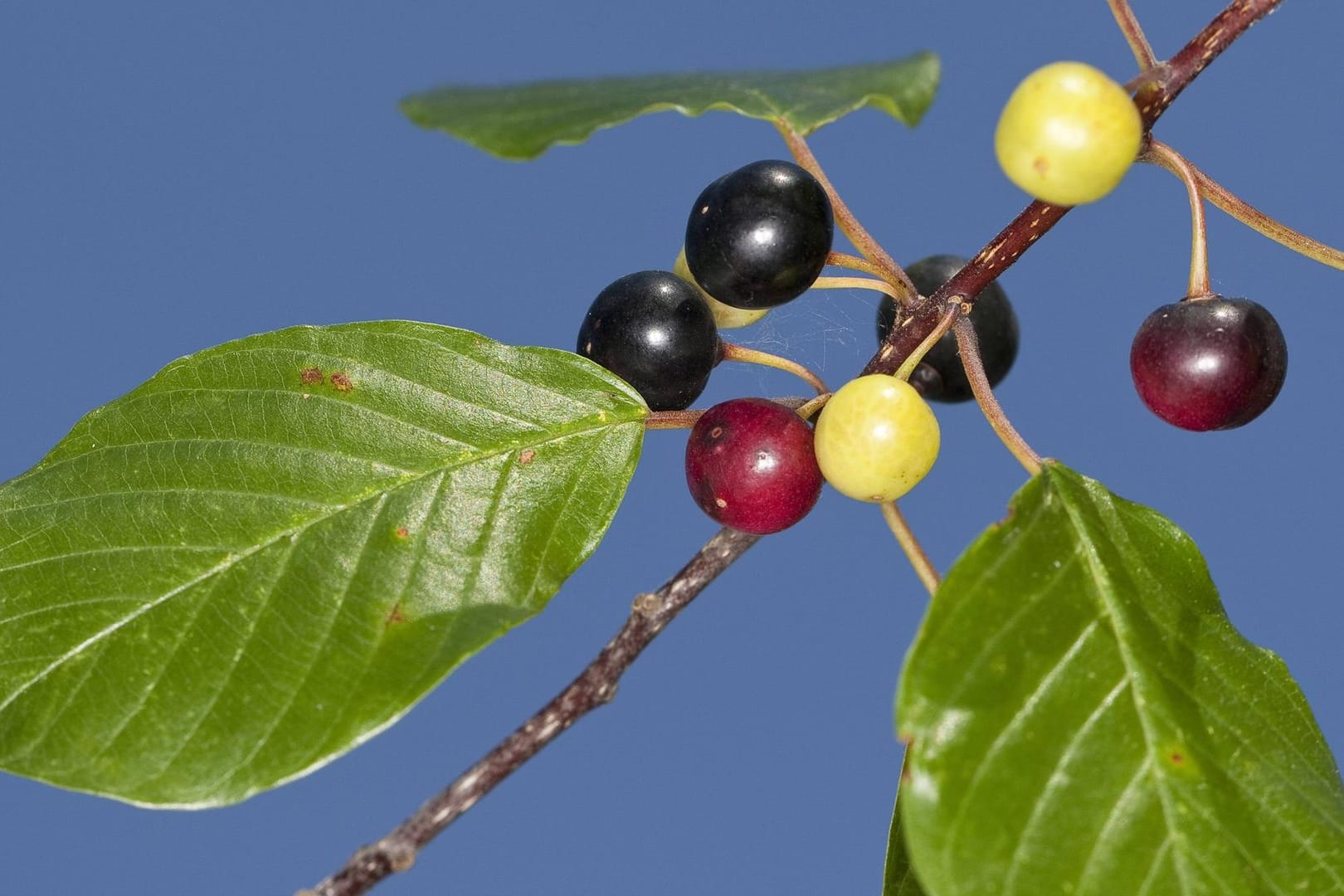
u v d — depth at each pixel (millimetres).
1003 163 243
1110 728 242
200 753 250
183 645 253
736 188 254
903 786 239
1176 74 248
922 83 247
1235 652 247
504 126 244
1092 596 246
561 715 250
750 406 254
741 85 250
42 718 251
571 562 257
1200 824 240
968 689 241
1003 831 239
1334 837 242
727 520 254
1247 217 253
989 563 245
